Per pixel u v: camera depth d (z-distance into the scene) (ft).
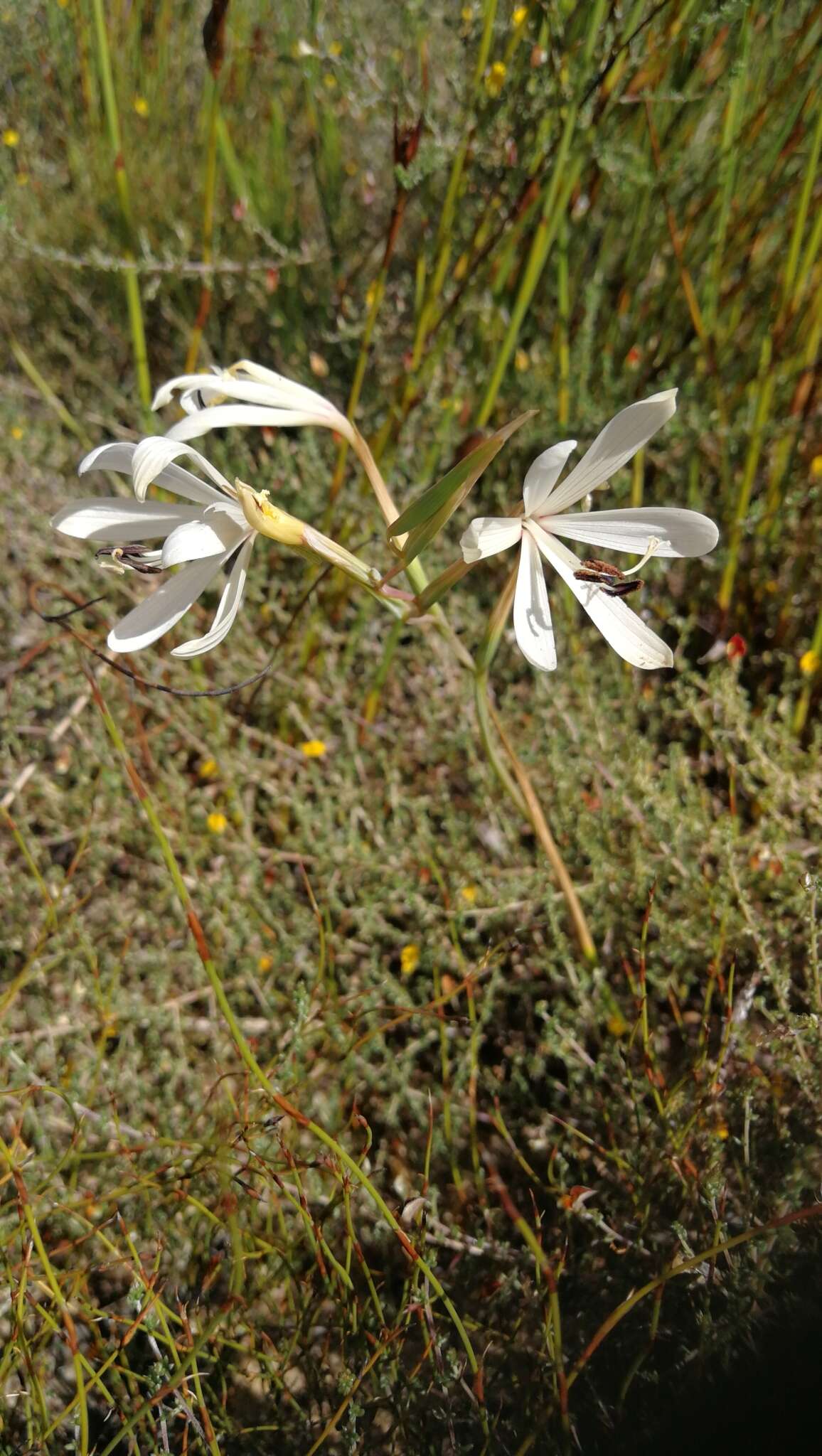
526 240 1.18
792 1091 0.81
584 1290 0.76
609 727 1.06
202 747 1.07
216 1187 0.81
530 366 1.27
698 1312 0.68
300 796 1.07
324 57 1.07
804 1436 0.64
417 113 1.10
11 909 1.00
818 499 1.09
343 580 1.15
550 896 0.91
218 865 1.05
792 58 1.05
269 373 0.65
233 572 0.67
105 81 1.05
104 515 0.68
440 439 1.17
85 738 1.07
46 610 1.16
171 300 1.42
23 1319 0.72
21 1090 0.74
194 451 0.63
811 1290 0.68
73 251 1.44
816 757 0.98
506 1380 0.73
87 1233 0.73
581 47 1.04
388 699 1.18
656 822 0.96
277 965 0.97
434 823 1.10
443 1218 0.84
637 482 1.12
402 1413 0.67
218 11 0.93
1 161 1.47
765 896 0.94
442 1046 0.83
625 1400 0.70
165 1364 0.68
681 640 1.05
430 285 1.15
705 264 1.20
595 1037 0.91
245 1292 0.78
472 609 1.15
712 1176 0.72
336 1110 0.87
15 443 1.22
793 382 1.13
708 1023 0.85
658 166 1.07
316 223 1.52
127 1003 0.92
